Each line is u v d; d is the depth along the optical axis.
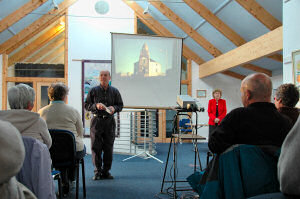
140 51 4.85
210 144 1.39
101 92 3.58
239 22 5.37
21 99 1.65
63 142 2.36
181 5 6.11
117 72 4.75
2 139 0.79
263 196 0.95
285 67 3.38
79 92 7.50
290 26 3.26
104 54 7.64
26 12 6.15
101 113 3.53
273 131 1.31
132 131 6.19
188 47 7.99
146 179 3.62
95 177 3.58
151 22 7.51
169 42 4.95
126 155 5.66
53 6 6.99
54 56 7.68
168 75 4.88
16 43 7.14
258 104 1.38
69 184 2.96
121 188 3.17
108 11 7.71
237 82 8.30
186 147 6.87
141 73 4.79
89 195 2.89
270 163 1.24
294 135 0.86
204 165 4.56
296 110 1.82
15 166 0.81
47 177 1.49
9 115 1.54
